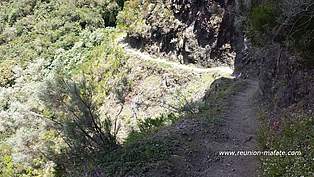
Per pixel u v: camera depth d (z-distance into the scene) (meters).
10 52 59.00
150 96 39.59
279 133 12.13
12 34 64.31
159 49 44.81
